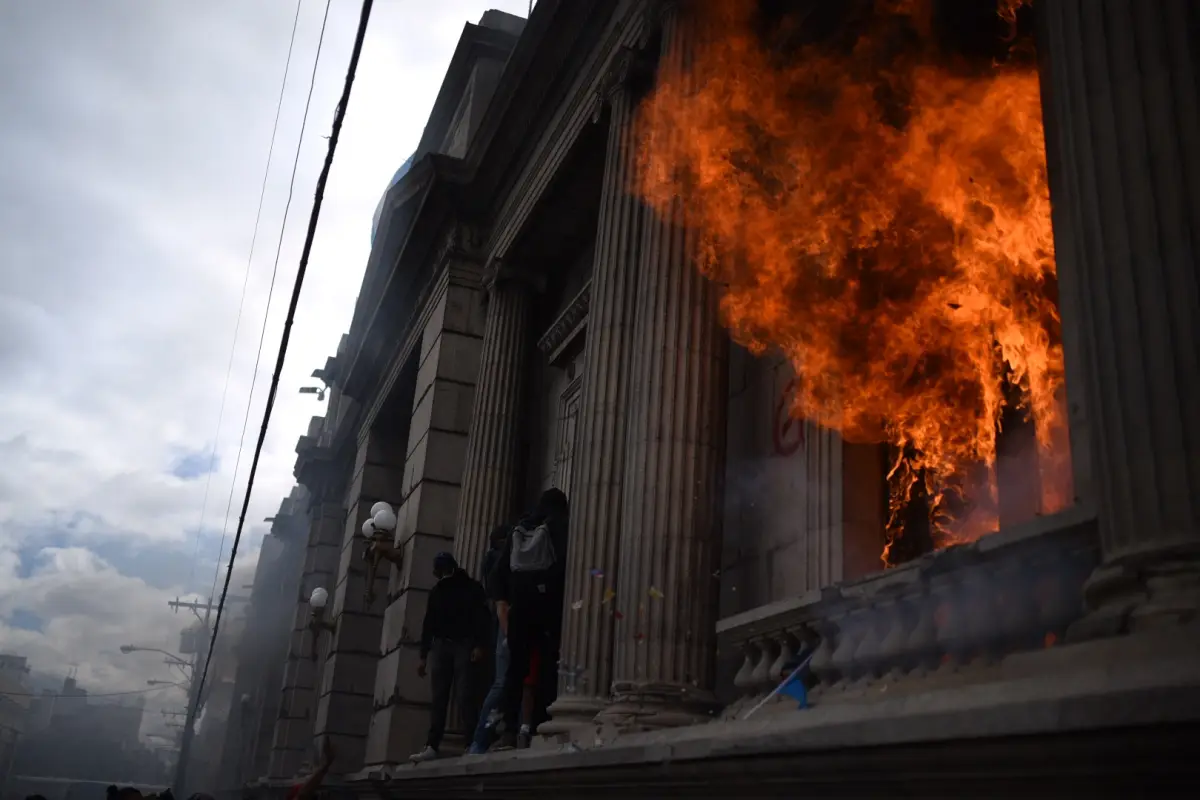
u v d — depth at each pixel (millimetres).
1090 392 3164
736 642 5809
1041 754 2164
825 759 2857
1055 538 3334
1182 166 3057
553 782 5266
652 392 7441
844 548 6621
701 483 7156
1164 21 3238
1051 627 3379
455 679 11953
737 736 3314
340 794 14328
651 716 6289
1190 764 1860
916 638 3930
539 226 13078
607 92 9891
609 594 7000
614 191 9211
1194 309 2912
